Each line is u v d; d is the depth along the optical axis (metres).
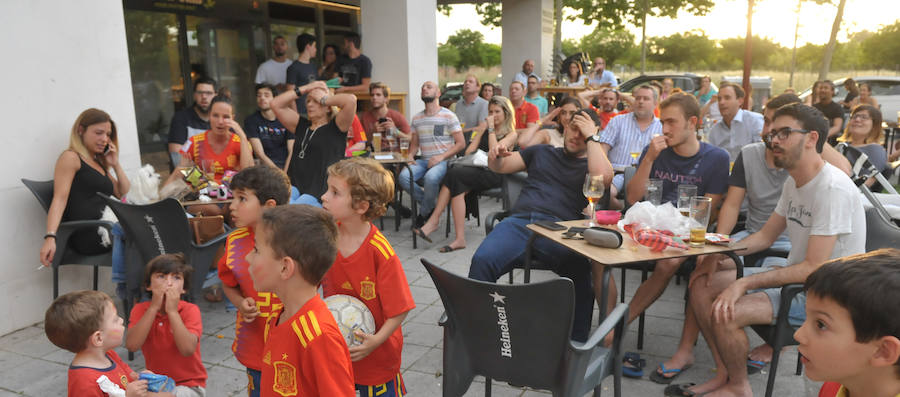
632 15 20.39
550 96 11.88
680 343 3.23
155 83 8.82
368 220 2.07
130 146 4.58
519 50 15.62
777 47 43.38
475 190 5.76
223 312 4.12
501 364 2.13
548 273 5.04
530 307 1.97
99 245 3.84
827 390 1.23
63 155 3.78
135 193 3.92
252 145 5.81
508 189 4.50
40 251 3.91
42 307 4.04
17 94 3.81
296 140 4.46
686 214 2.97
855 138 5.35
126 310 3.73
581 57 13.00
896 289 0.86
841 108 8.18
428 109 6.47
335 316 2.00
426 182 5.97
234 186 2.26
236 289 2.29
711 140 5.47
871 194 3.38
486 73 41.75
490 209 7.35
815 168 2.61
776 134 2.62
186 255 3.38
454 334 2.21
